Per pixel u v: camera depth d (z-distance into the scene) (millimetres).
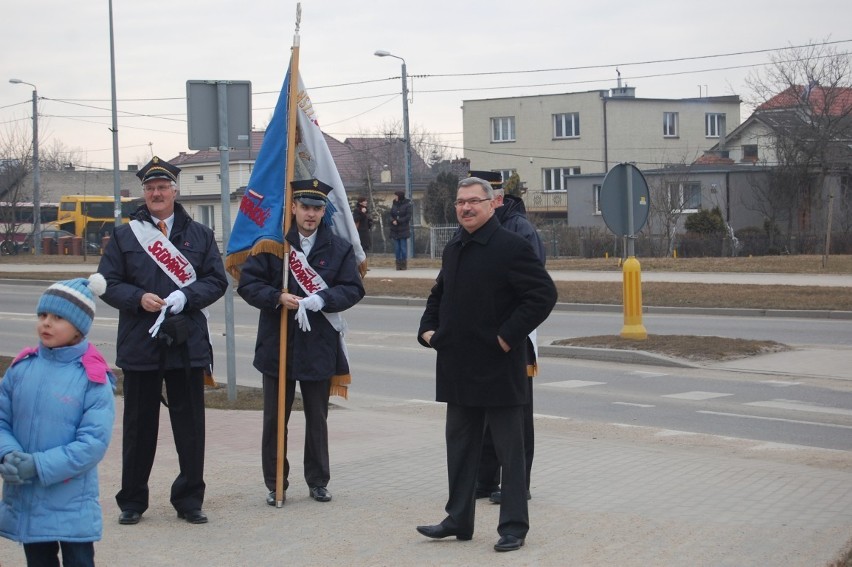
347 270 7301
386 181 64250
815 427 10352
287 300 7023
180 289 6645
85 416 4637
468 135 72125
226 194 11211
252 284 7133
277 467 7121
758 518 6520
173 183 6773
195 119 10930
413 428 10117
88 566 4754
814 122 52594
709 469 8117
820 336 17328
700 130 71062
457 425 6219
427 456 8742
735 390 12602
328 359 7227
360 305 25172
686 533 6203
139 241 6645
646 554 5793
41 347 4730
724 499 7082
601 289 24359
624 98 68562
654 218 50469
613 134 68375
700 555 5734
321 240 7273
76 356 4719
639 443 9570
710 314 21297
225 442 9398
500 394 5961
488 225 6062
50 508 4582
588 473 8039
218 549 6113
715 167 54219
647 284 25078
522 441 6090
